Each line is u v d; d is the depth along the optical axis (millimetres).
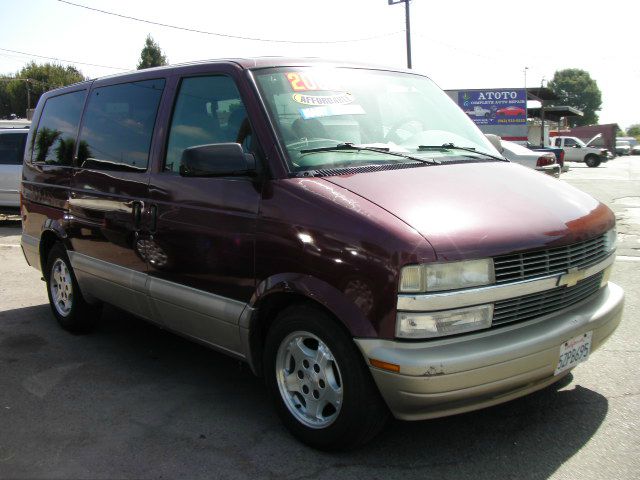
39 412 3805
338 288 2963
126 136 4441
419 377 2742
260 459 3217
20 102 79500
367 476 3027
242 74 3650
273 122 3449
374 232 2869
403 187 3191
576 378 4113
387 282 2793
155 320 4242
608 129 53219
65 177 5082
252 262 3355
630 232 9859
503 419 3564
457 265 2791
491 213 3076
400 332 2793
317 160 3396
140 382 4254
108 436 3488
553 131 56531
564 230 3154
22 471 3133
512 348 2865
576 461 3115
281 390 3383
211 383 4227
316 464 3154
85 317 5242
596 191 17125
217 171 3287
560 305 3195
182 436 3479
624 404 3723
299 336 3248
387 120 3963
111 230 4453
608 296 3541
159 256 3992
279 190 3264
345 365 2990
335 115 3721
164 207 3920
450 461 3143
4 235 10781
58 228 5172
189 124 3936
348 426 3041
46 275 5625
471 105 30078
